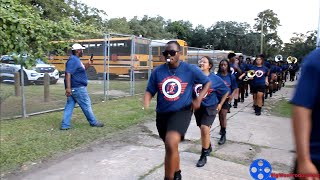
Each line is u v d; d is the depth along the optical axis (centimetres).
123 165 493
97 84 1296
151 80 402
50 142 598
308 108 179
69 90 690
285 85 2319
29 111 885
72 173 456
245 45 6316
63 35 686
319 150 189
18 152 532
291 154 589
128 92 1409
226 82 631
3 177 436
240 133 732
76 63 689
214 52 2356
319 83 179
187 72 392
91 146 591
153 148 591
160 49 2116
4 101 993
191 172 470
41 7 2302
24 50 546
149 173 462
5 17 500
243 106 1177
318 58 180
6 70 1009
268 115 990
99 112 923
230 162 525
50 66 1267
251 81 1004
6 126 708
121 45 1842
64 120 698
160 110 392
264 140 680
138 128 748
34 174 450
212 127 788
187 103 386
